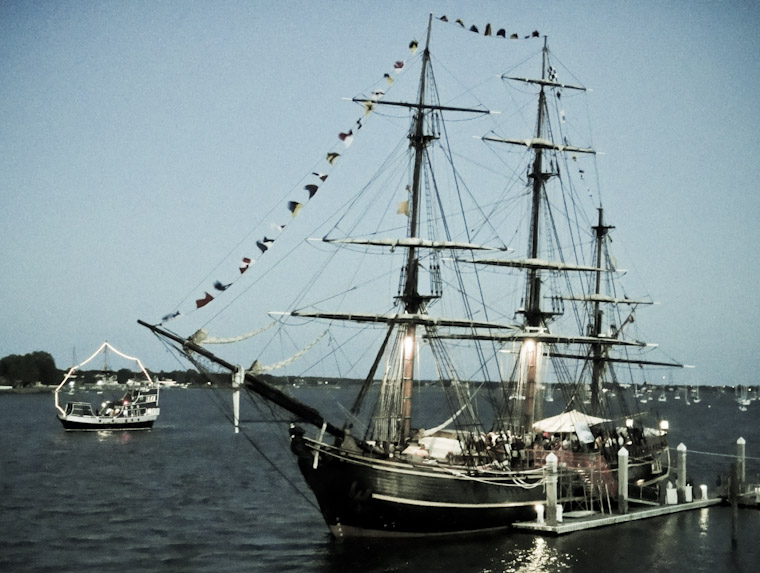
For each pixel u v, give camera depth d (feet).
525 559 198.59
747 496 269.44
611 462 268.62
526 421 294.05
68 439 502.79
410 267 245.86
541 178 309.01
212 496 290.56
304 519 250.37
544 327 306.14
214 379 190.70
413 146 248.11
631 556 203.72
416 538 211.00
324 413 607.37
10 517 248.93
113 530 233.55
